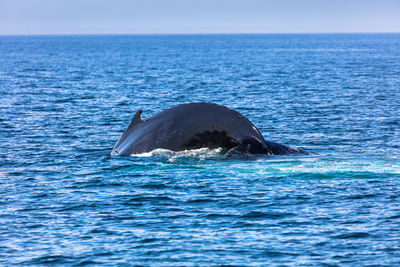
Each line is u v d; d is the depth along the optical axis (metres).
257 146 93.69
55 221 67.06
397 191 77.00
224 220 66.75
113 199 75.31
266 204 72.25
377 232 62.34
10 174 89.38
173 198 75.25
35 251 58.38
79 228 64.69
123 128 137.25
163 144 96.31
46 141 118.56
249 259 55.84
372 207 70.69
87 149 109.44
